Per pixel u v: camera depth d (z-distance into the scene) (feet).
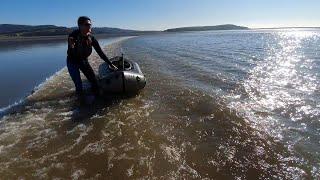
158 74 49.39
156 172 18.33
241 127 25.03
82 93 35.06
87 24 31.76
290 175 17.83
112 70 36.11
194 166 18.95
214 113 28.53
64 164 19.56
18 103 33.22
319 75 46.91
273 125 25.39
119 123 26.43
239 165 19.02
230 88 38.52
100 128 25.43
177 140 22.74
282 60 67.46
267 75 47.57
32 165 19.48
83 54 33.09
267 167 18.74
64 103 32.53
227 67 56.03
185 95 35.01
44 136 23.98
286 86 39.37
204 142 22.33
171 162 19.45
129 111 29.55
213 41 168.96
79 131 24.89
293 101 32.12
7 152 21.27
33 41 229.86
